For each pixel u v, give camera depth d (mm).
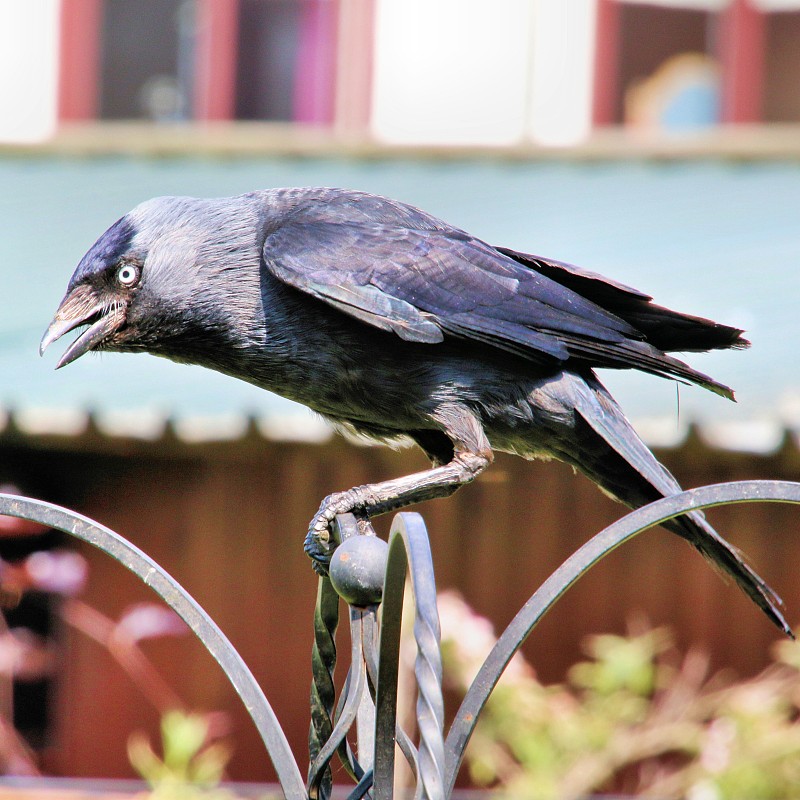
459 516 12539
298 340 6406
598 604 12539
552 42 17875
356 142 17031
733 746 10633
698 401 11984
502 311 6387
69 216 15758
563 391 6469
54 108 17984
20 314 13859
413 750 4633
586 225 15227
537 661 12523
